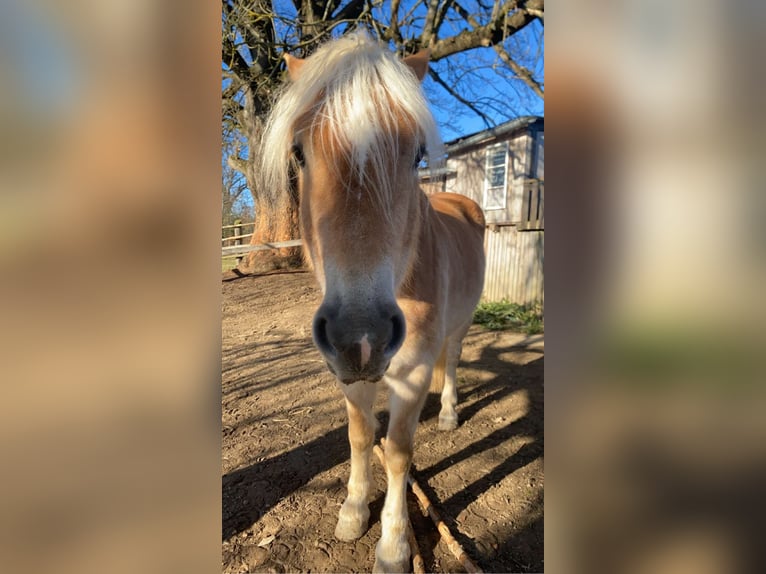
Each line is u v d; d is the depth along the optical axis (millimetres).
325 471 2682
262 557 2033
